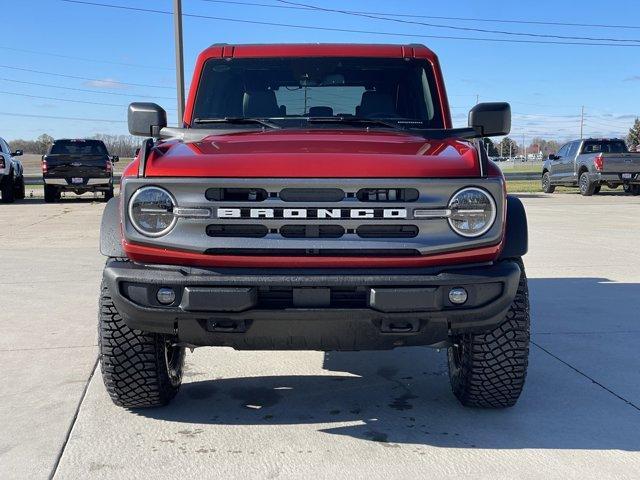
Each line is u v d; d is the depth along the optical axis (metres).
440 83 4.79
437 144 3.79
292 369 4.80
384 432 3.67
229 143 3.71
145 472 3.19
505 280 3.29
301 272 3.20
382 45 4.91
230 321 3.27
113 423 3.76
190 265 3.27
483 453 3.40
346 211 3.23
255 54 4.80
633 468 3.23
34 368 4.67
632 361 4.91
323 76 4.74
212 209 3.23
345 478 3.14
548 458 3.34
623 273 8.35
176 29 16.12
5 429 3.66
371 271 3.22
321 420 3.85
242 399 4.18
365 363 4.96
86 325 5.82
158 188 3.27
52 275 8.13
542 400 4.14
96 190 21.28
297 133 4.11
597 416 3.89
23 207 19.22
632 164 22.88
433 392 4.33
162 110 4.34
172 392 4.06
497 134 4.28
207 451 3.42
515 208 3.63
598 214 16.39
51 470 3.20
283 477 3.15
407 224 3.25
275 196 3.23
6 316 6.13
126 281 3.29
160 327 3.34
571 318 6.17
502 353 3.68
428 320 3.28
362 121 4.43
